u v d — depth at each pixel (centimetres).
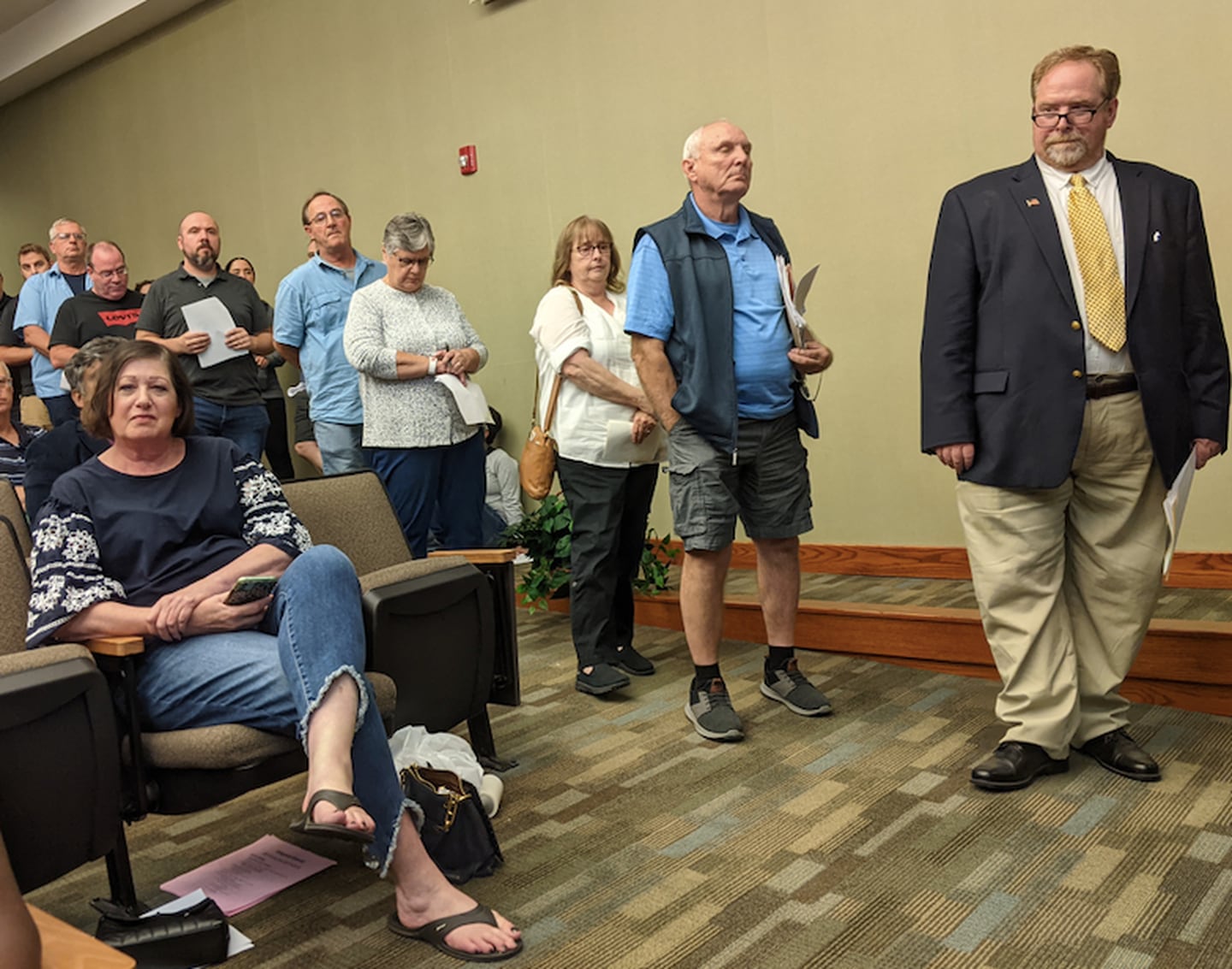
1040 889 179
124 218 695
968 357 226
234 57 604
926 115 378
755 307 264
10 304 519
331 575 182
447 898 173
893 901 178
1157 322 214
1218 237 328
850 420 412
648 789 233
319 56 563
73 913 192
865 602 355
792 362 266
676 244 262
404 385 327
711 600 270
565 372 305
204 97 626
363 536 249
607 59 455
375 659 201
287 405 606
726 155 257
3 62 708
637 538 324
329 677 170
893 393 399
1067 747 227
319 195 375
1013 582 225
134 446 204
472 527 347
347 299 374
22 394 514
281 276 605
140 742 180
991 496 226
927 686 297
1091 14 343
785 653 289
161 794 183
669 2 434
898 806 217
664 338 263
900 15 380
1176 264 216
